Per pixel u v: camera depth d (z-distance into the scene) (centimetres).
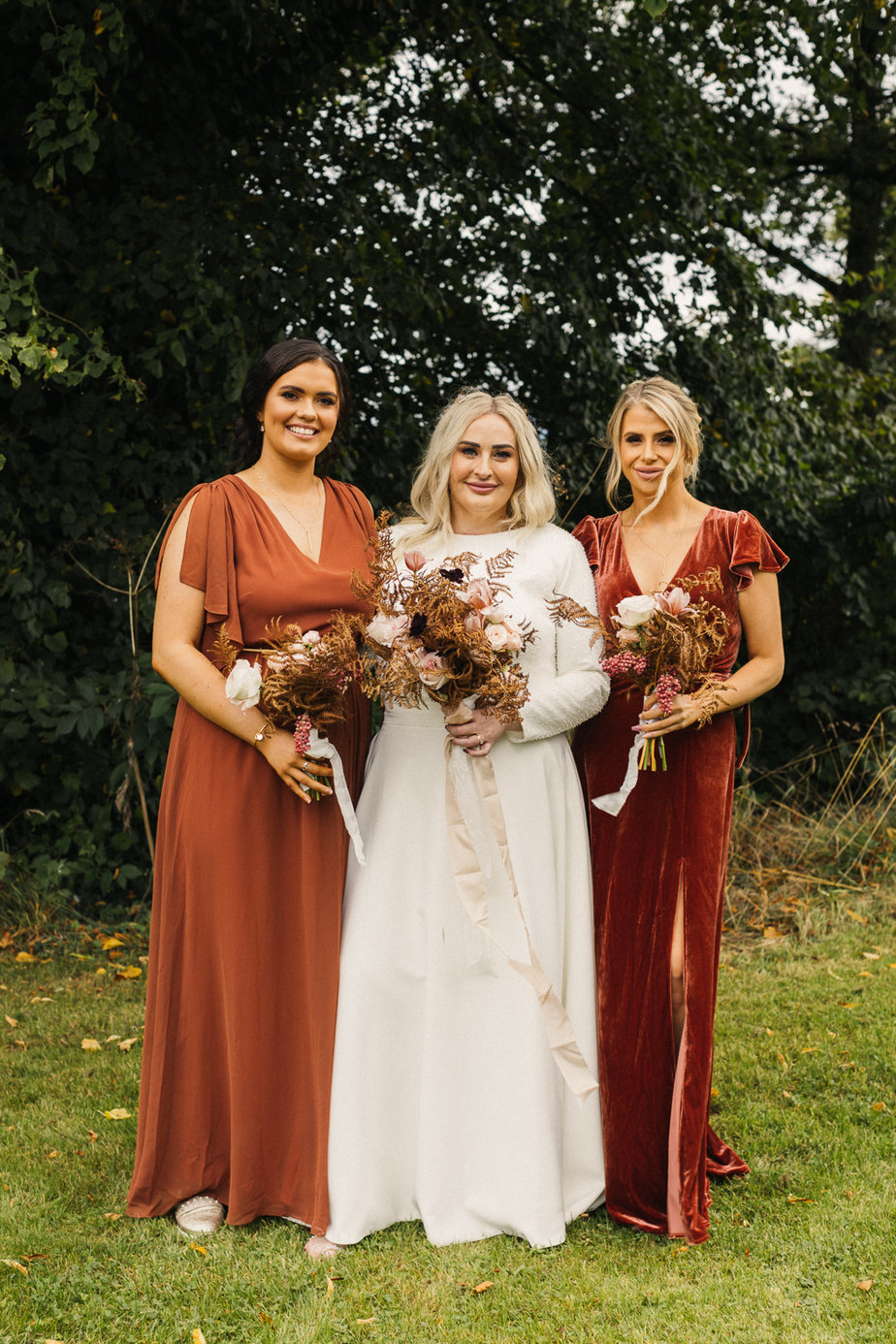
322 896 264
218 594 264
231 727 259
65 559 544
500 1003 262
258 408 282
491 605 249
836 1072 350
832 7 642
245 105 576
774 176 933
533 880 265
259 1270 245
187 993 267
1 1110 332
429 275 626
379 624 251
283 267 539
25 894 512
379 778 275
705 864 268
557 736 277
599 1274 243
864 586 766
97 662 552
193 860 263
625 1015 271
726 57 736
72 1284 240
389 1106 263
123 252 511
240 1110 260
